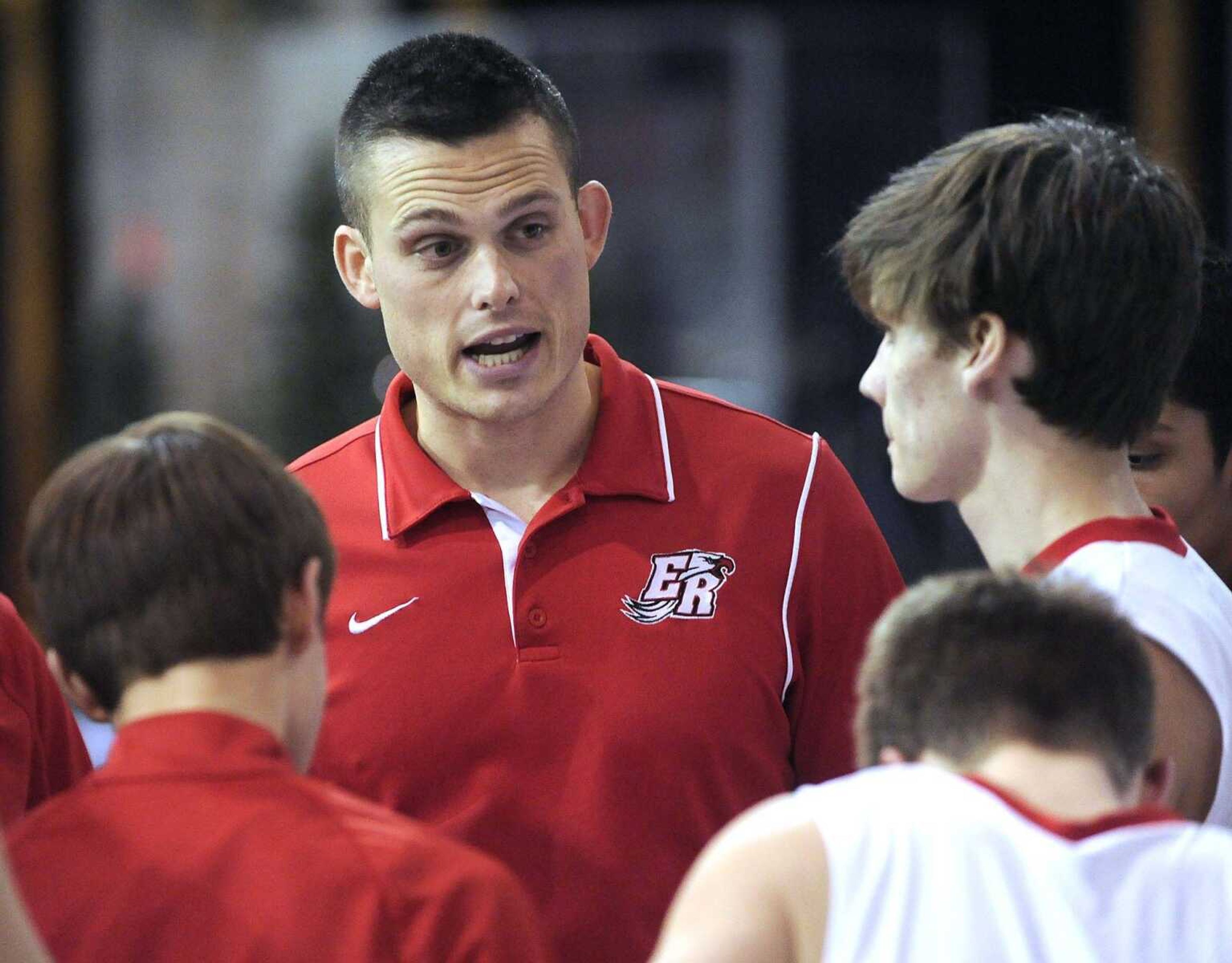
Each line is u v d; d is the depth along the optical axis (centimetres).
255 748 488
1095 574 532
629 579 692
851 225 617
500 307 661
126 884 469
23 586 2916
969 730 447
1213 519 718
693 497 711
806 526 720
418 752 676
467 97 661
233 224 2998
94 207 3000
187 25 2988
